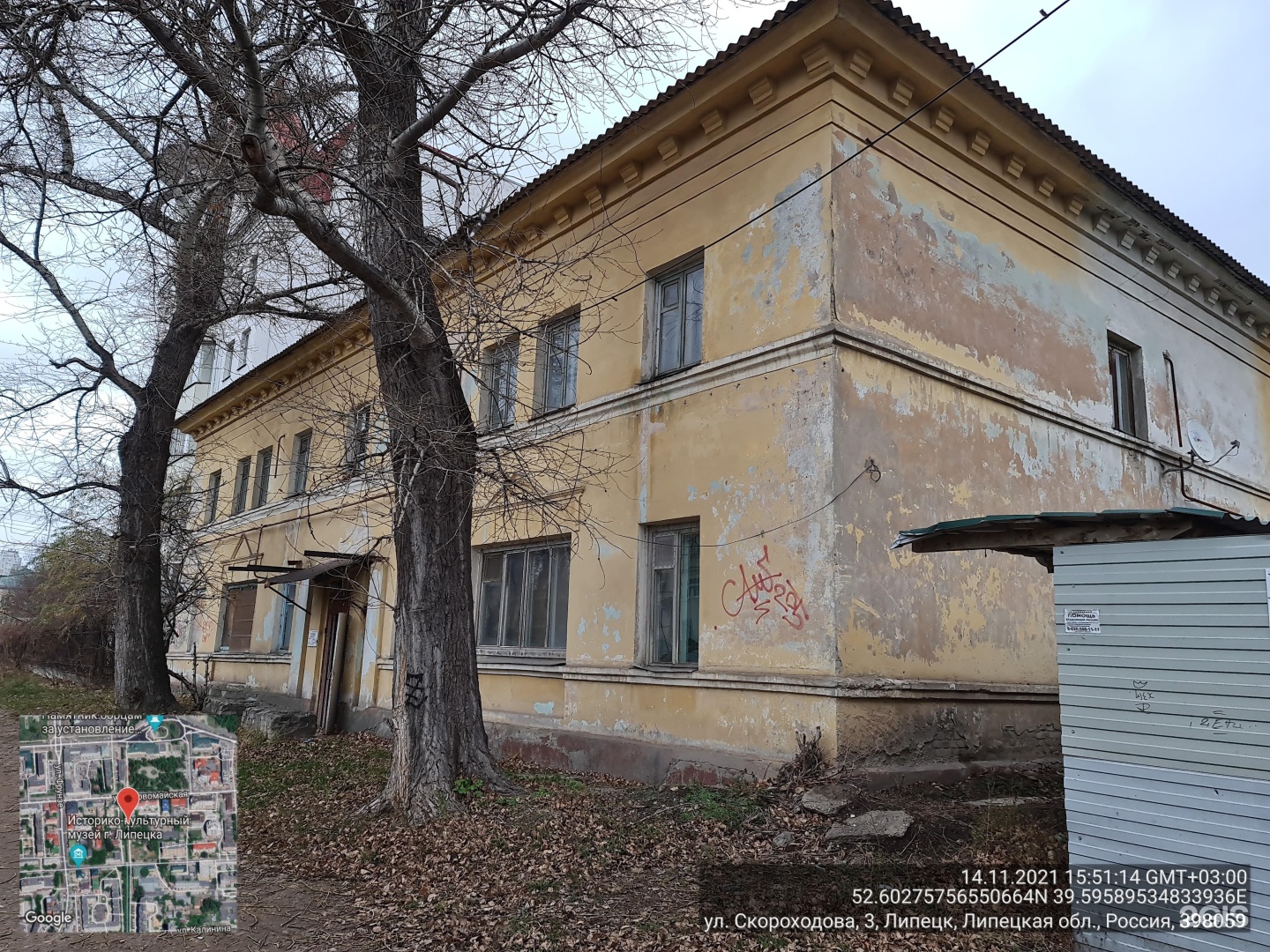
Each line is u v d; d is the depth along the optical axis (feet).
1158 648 14.67
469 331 27.40
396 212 25.98
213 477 78.54
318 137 26.63
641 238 35.76
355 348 55.31
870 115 30.32
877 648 26.68
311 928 17.62
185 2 22.22
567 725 34.42
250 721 50.39
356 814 25.59
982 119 32.99
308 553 49.80
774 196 30.32
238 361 81.87
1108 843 14.92
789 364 28.55
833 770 24.49
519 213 39.83
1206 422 46.06
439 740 25.50
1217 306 48.52
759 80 30.96
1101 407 38.65
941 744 27.78
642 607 32.60
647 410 33.78
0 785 31.27
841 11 27.99
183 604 69.00
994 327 33.91
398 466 26.96
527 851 21.36
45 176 31.65
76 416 48.80
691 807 24.20
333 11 25.07
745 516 29.12
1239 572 13.84
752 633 28.04
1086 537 16.06
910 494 28.89
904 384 29.58
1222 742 13.75
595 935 16.38
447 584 26.96
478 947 16.25
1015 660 31.50
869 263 29.17
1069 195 38.04
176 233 37.55
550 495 32.30
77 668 82.58
